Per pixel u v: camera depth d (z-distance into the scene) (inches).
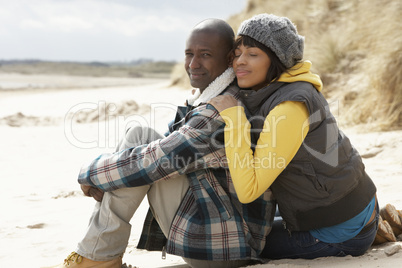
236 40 133.1
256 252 133.9
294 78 126.8
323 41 549.6
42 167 350.3
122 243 134.6
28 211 233.6
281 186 131.3
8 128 568.7
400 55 371.2
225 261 132.3
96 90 1306.6
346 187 127.1
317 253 135.1
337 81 487.5
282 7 753.0
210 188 131.2
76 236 192.7
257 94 129.6
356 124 382.6
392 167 263.3
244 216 133.1
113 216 132.2
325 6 647.8
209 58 135.6
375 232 138.6
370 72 394.6
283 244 138.3
